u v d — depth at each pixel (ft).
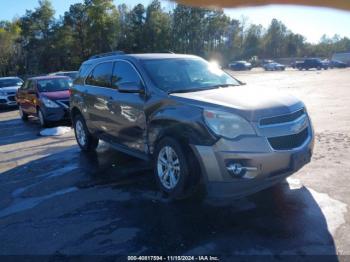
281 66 180.14
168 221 12.71
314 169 17.28
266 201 13.88
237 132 12.52
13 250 11.47
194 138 13.12
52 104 35.50
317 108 38.11
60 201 15.37
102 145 25.45
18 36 219.61
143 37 215.31
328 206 13.15
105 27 201.87
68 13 207.10
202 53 233.35
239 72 176.35
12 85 61.31
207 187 13.41
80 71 23.84
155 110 15.57
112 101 18.75
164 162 15.03
